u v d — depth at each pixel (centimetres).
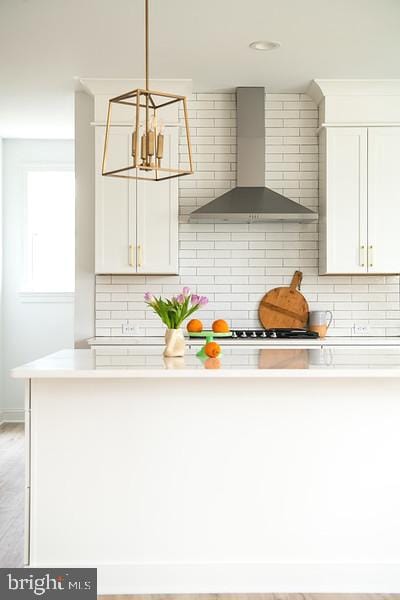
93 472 333
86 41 482
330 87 567
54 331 795
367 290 602
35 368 309
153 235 568
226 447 336
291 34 473
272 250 601
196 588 336
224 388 336
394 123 571
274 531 338
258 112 583
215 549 337
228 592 336
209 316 598
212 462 336
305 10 435
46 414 333
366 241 570
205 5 426
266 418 337
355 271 569
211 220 570
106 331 595
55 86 579
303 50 502
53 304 795
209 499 336
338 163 570
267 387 337
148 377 313
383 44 491
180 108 597
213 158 598
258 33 470
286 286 601
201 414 336
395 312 603
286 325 595
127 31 465
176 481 335
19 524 432
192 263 599
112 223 568
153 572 335
